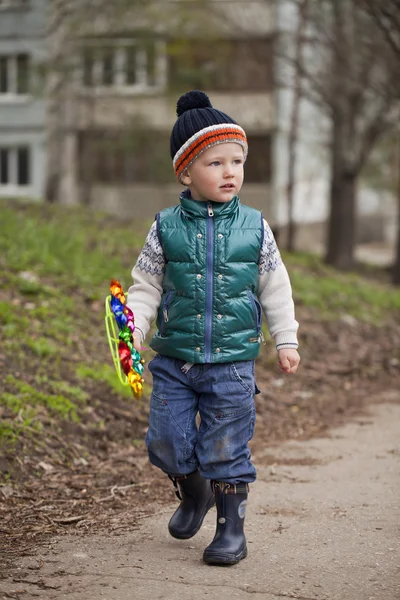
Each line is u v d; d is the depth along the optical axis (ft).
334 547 15.92
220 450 15.16
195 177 15.23
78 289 37.35
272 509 18.42
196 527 16.02
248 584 14.02
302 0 64.23
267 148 131.13
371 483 20.48
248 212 15.60
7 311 30.68
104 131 122.31
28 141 137.59
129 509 18.44
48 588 13.71
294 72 77.41
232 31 87.15
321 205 145.28
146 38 84.74
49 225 50.06
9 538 16.33
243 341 15.25
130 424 24.99
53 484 20.04
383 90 61.62
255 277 15.46
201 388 15.30
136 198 134.72
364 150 82.89
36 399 23.90
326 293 52.70
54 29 82.89
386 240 160.76
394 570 14.71
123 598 13.32
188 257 15.12
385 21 54.08
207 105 15.81
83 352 29.78
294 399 31.24
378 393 33.55
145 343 33.14
